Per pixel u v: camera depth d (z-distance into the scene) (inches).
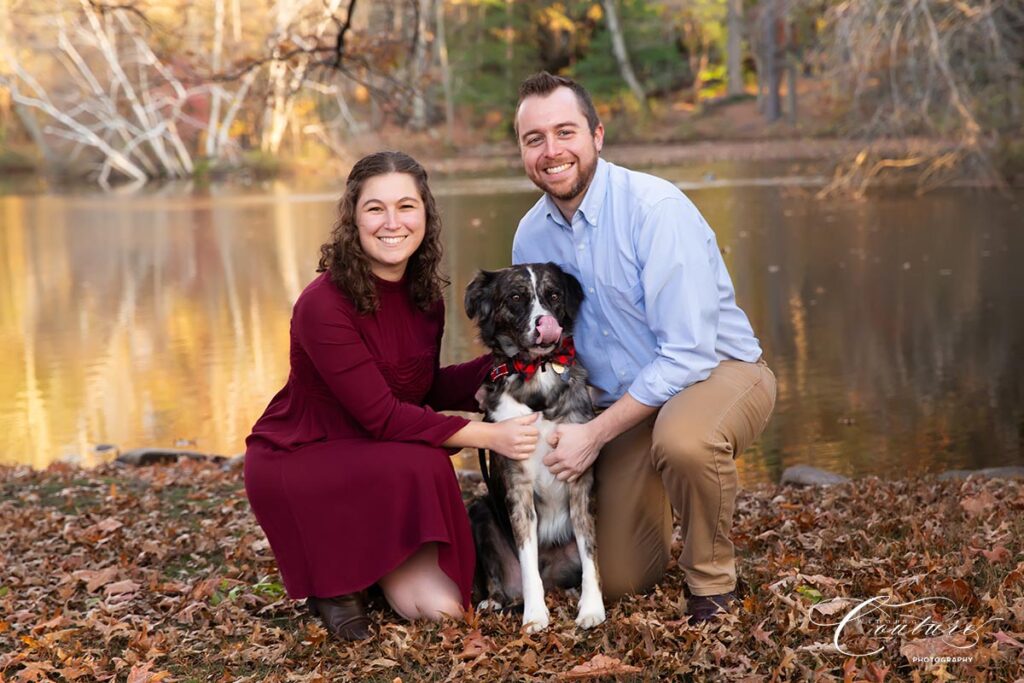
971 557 145.3
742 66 1956.2
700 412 134.1
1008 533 152.8
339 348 136.7
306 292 140.4
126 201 1079.0
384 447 138.0
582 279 145.3
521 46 1688.0
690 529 135.8
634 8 1758.1
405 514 136.8
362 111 1582.2
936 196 794.2
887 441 269.0
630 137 1579.7
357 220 138.6
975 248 565.3
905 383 324.8
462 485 227.9
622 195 140.6
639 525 143.2
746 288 493.7
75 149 1519.4
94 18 1070.4
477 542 149.6
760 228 689.6
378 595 149.5
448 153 1509.6
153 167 1453.0
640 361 144.1
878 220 695.1
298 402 145.1
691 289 135.4
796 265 547.2
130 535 190.5
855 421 287.3
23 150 1582.2
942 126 540.1
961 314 416.5
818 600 137.9
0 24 1262.3
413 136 1530.5
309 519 138.5
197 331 453.7
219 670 131.8
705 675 121.1
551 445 140.2
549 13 1670.8
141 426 318.0
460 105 1717.5
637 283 140.0
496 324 143.6
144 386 364.2
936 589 134.6
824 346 377.7
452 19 1706.4
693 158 1314.0
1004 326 393.7
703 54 1932.8
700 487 133.2
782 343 385.7
